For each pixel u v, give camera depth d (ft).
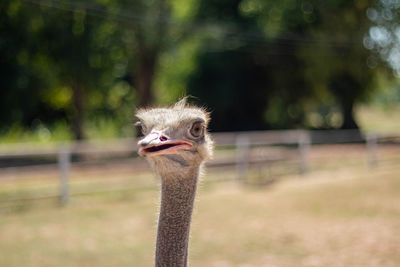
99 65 68.49
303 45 84.23
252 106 95.50
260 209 31.17
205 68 93.15
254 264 20.40
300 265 20.22
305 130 96.48
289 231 25.55
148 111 10.11
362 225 26.55
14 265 20.22
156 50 75.15
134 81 86.28
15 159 55.26
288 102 92.22
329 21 82.64
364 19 82.84
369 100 88.63
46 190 36.40
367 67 83.82
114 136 88.07
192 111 10.00
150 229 26.14
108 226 26.84
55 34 61.31
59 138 79.51
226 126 95.91
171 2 73.00
